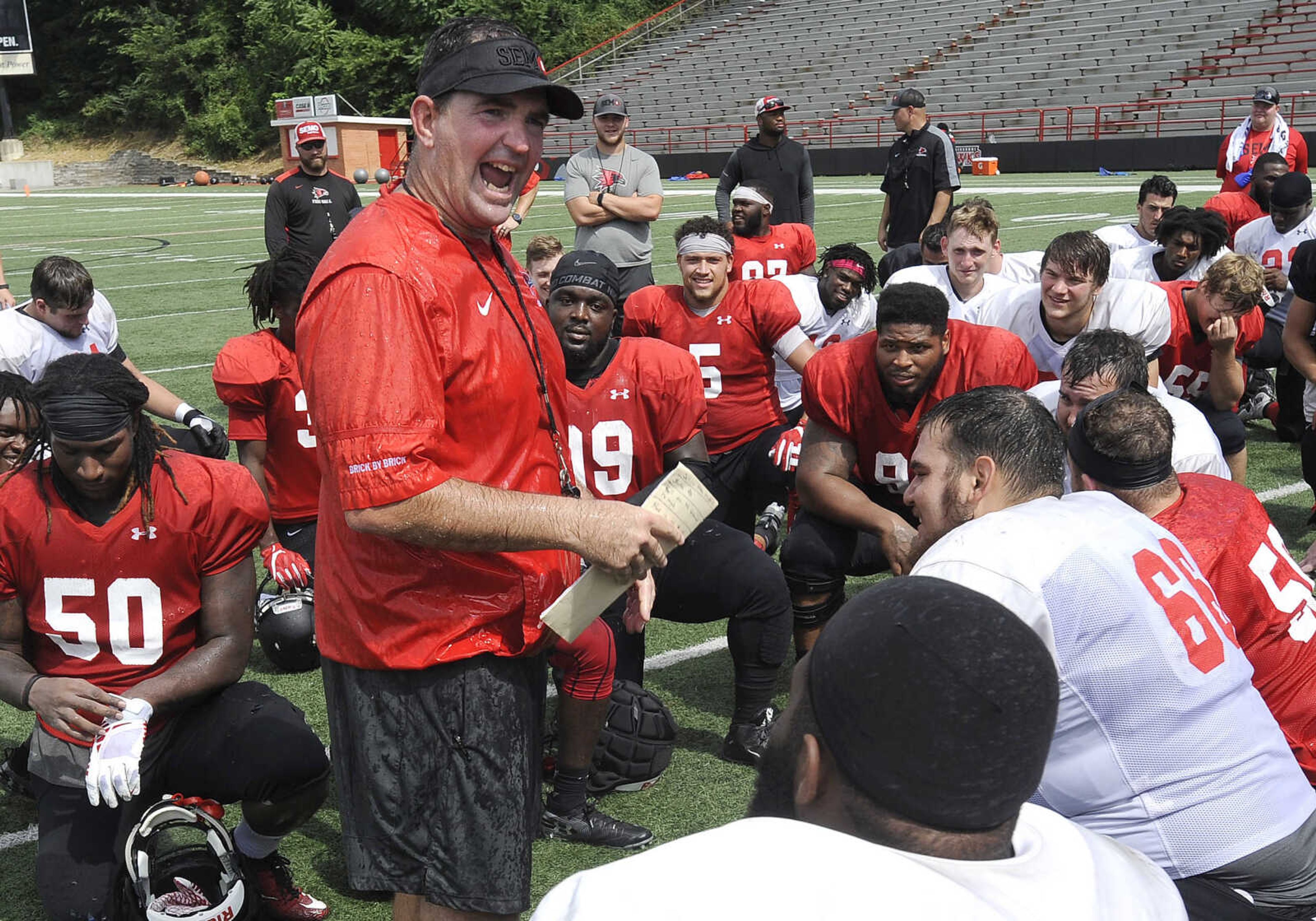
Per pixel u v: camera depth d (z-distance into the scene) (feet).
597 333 12.86
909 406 12.55
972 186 82.84
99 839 8.63
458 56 6.37
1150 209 25.45
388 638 6.63
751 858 3.62
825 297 20.03
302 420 14.33
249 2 154.81
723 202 29.30
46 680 8.45
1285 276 23.12
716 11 155.22
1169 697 6.86
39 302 16.57
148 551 8.72
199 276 53.01
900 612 3.85
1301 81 94.73
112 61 171.42
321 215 30.12
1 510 8.61
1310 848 7.07
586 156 25.75
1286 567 8.63
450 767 6.72
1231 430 17.46
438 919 6.93
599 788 11.44
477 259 6.75
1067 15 121.19
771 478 16.99
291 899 9.46
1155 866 4.35
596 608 6.58
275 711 9.02
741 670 12.04
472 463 6.64
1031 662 3.77
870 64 127.24
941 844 3.76
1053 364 15.44
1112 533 7.11
